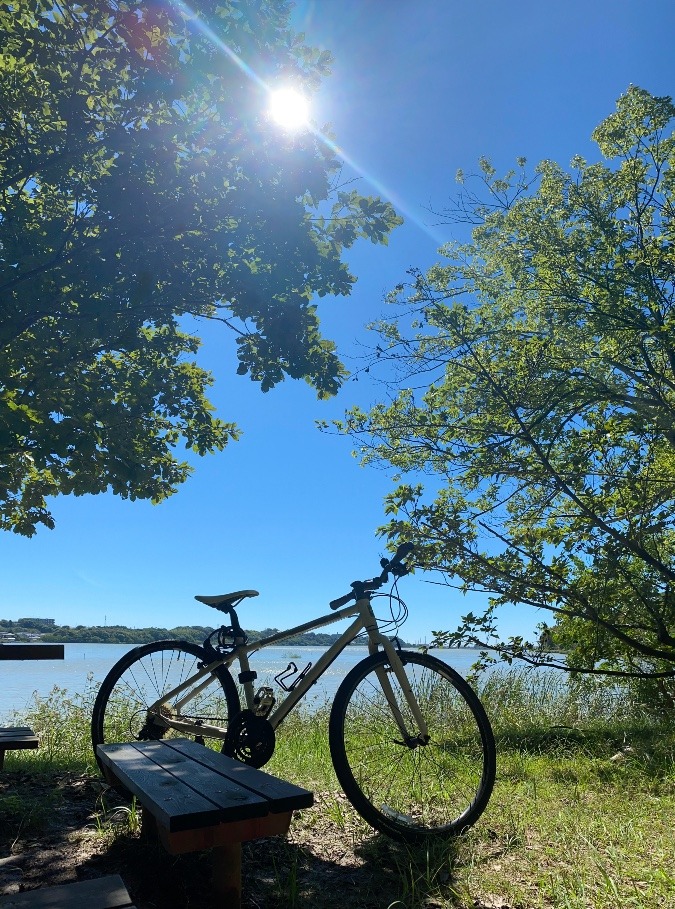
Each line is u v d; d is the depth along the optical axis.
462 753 3.64
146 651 3.88
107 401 4.72
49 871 2.58
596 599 6.09
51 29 3.82
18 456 5.52
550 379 6.17
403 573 3.62
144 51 3.89
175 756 2.68
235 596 3.79
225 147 3.97
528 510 6.39
